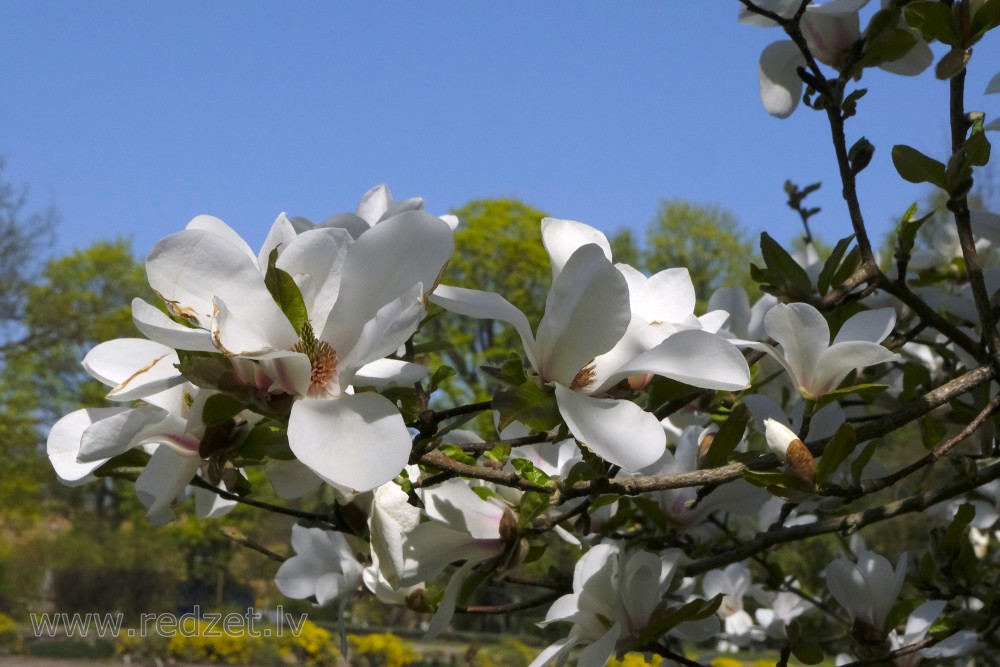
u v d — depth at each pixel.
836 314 0.92
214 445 0.60
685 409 0.89
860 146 0.78
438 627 0.67
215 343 0.52
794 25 0.77
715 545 1.01
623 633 0.76
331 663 4.79
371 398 0.54
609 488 0.67
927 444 0.95
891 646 0.89
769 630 1.30
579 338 0.59
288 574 0.87
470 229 9.80
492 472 0.64
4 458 8.32
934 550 0.97
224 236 0.58
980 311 0.78
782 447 0.67
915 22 0.76
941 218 1.08
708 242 10.77
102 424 0.56
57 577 7.89
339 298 0.55
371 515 0.65
